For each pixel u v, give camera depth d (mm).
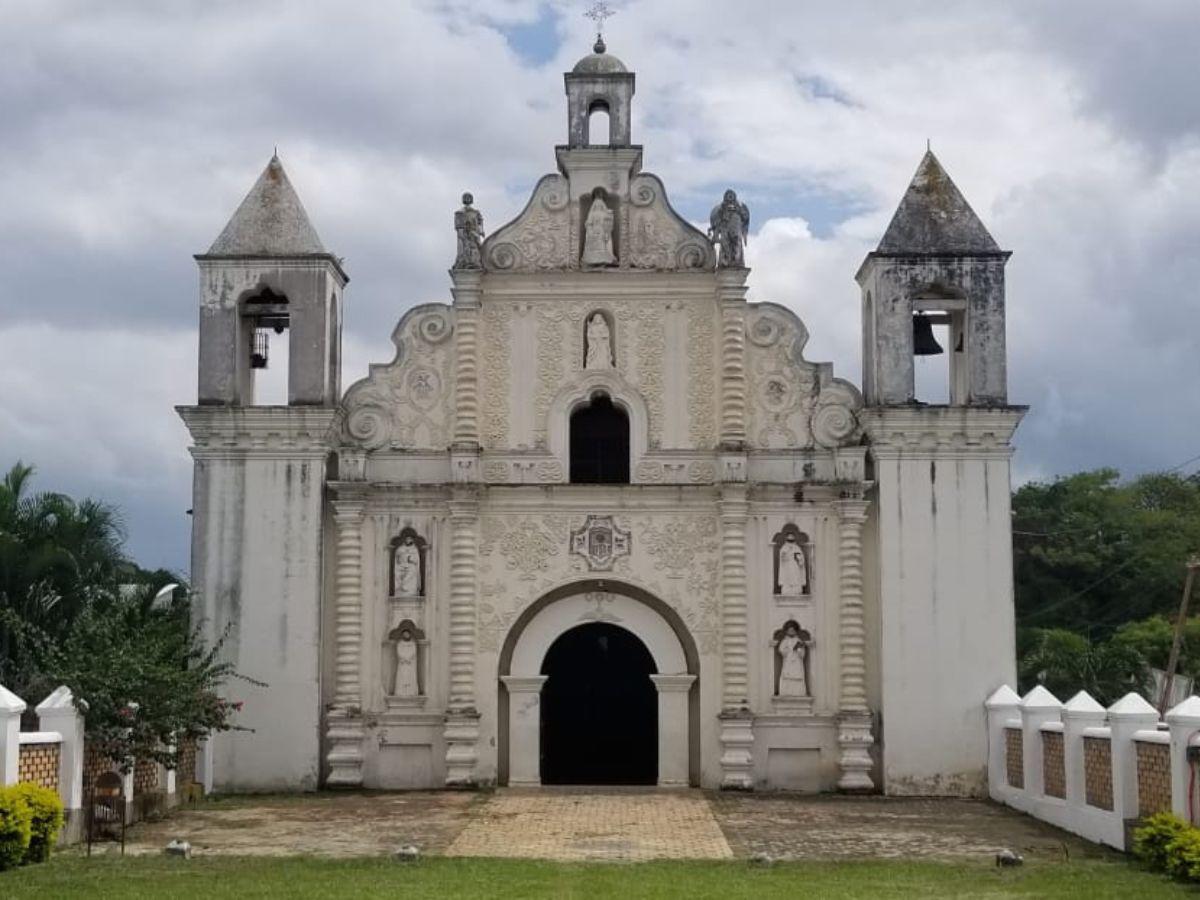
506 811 29906
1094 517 71875
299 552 34438
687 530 35062
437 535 35219
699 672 34656
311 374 34969
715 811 30125
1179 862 21234
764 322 35781
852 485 34719
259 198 35969
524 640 34875
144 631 28953
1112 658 56469
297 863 22625
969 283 35094
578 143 36500
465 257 35531
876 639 34688
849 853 24453
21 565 36312
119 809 25625
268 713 33969
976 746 33656
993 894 19953
